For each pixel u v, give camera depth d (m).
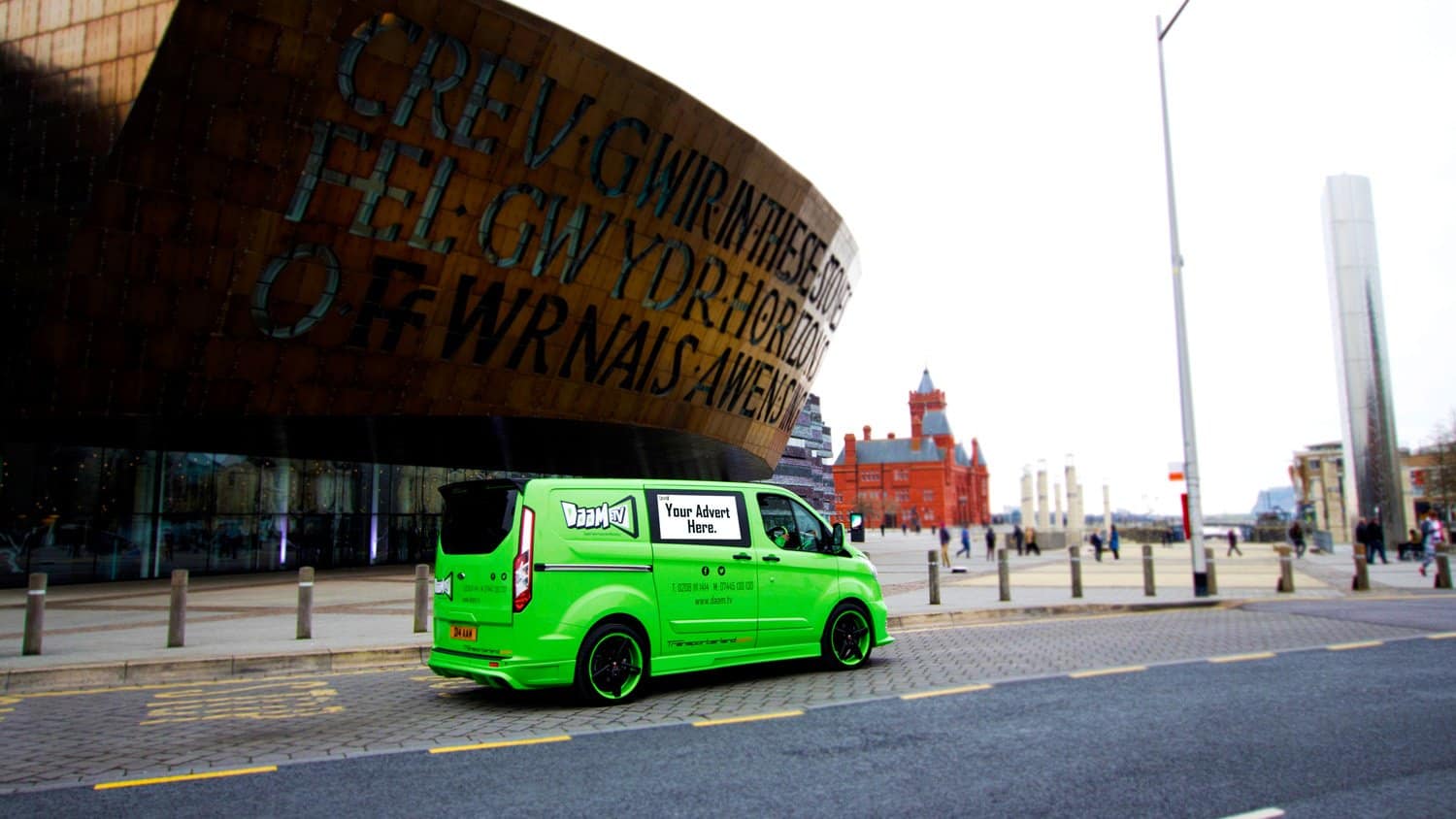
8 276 22.91
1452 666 10.23
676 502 9.59
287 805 5.61
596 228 29.02
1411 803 5.38
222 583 27.89
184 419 26.00
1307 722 7.49
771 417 42.34
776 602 10.06
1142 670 10.17
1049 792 5.66
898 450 156.62
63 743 7.46
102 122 22.20
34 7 22.80
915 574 30.56
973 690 9.07
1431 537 26.80
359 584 26.47
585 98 26.80
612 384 32.53
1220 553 54.31
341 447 34.59
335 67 23.27
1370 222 41.41
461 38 24.34
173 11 21.41
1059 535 62.84
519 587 8.41
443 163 25.56
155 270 23.62
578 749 6.94
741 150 31.11
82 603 21.30
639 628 9.06
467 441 35.84
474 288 27.75
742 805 5.46
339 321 26.19
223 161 23.17
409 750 7.01
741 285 34.69
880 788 5.78
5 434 27.73
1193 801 5.45
